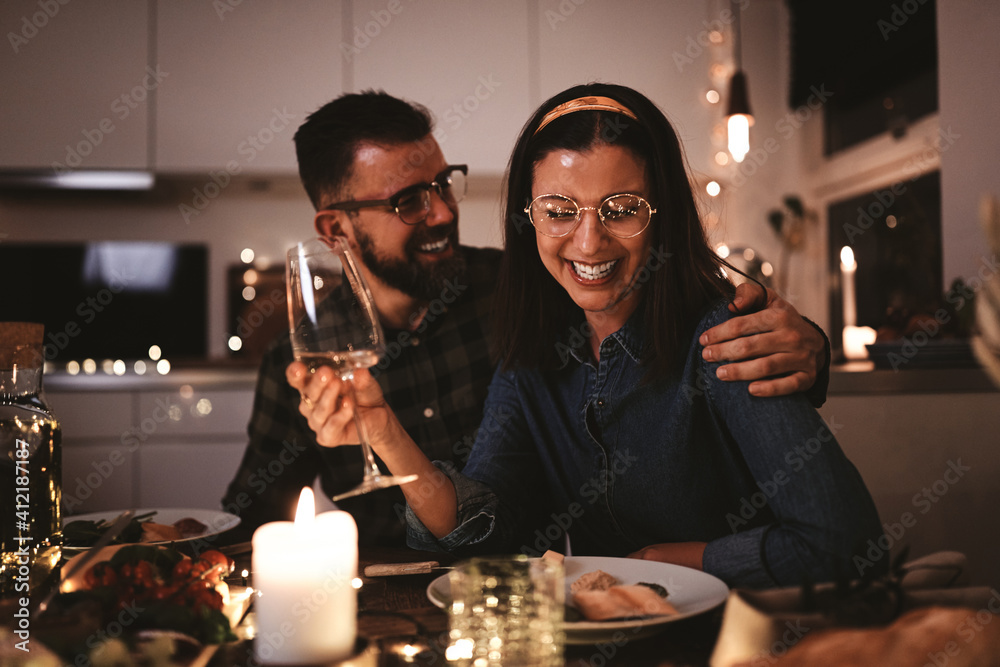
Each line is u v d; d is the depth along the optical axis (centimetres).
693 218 89
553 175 87
